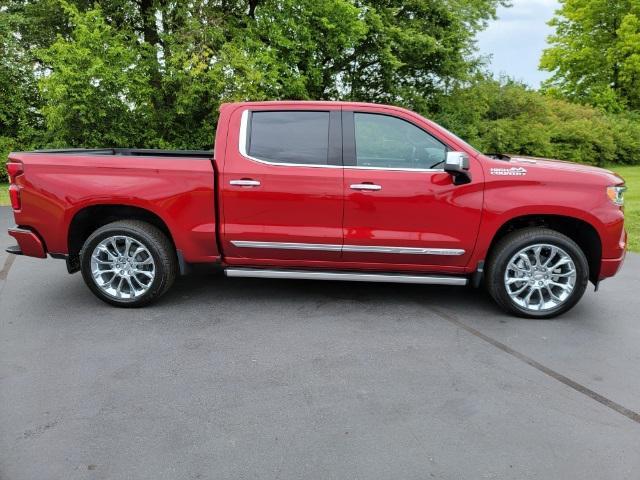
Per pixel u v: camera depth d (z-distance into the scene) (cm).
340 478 240
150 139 1465
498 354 375
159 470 243
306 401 306
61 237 446
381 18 1700
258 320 432
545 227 447
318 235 437
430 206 429
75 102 1291
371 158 436
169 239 460
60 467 244
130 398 306
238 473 242
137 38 1455
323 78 1708
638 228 890
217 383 325
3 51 1502
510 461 254
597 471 248
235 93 1341
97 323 420
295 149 438
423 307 471
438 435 274
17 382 321
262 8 1505
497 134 2178
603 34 3192
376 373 342
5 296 483
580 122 2639
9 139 1521
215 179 435
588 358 371
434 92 2042
